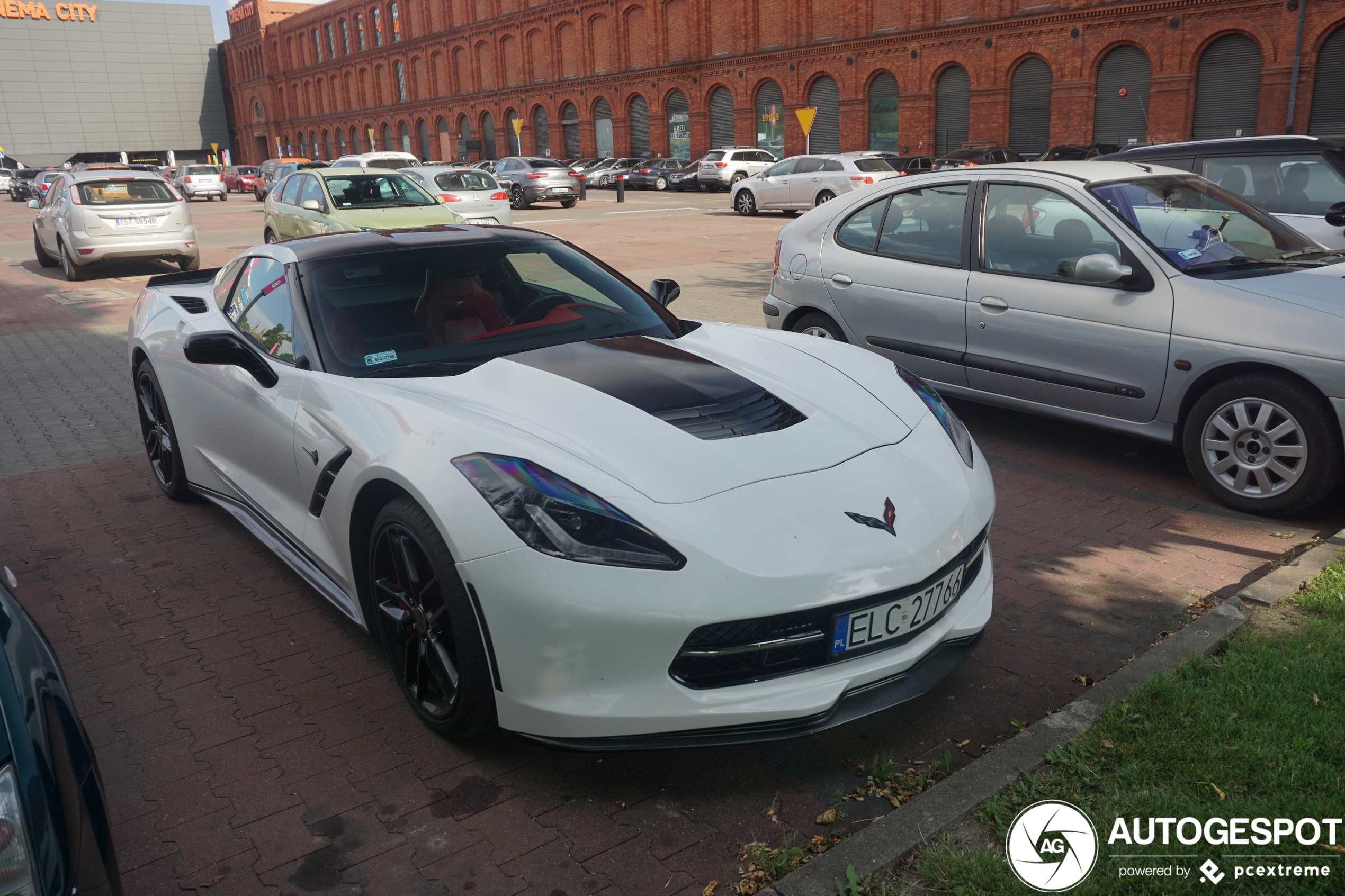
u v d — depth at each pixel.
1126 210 4.80
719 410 2.86
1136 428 4.73
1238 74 27.05
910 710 2.92
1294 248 4.90
